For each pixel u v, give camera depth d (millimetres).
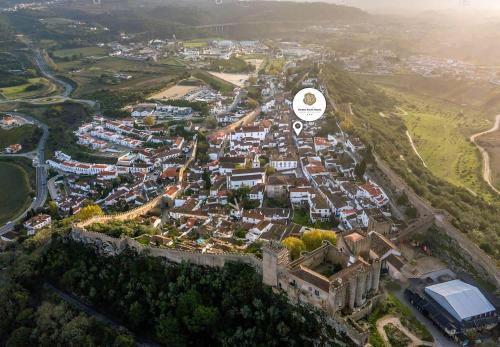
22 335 179875
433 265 178125
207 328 164750
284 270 152875
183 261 180500
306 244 183250
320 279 144000
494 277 168375
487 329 140250
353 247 163875
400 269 163000
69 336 172875
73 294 195375
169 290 176375
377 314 145375
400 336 136500
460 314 140250
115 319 183375
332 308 139000
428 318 144125
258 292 160500
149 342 173375
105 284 190250
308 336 145375
